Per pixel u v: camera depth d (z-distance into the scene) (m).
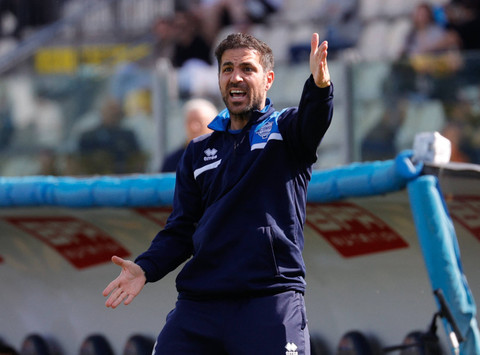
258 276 11.46
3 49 43.91
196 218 12.45
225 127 12.07
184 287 11.90
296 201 11.84
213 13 36.72
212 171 11.98
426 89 27.34
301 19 36.56
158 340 11.97
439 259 13.00
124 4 40.72
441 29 32.59
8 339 21.94
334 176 14.93
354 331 17.44
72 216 18.72
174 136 29.97
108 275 19.86
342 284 17.58
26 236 20.38
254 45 11.91
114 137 30.50
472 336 12.97
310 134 11.41
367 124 27.95
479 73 26.84
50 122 31.09
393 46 34.12
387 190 13.99
